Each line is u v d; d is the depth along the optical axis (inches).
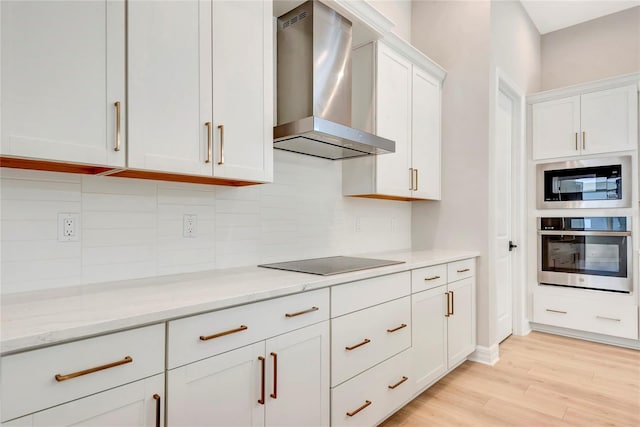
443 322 95.7
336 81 82.8
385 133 97.5
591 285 129.8
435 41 125.7
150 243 62.2
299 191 89.7
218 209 72.4
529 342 130.9
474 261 112.7
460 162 118.5
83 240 54.8
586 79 157.0
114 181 58.2
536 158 141.9
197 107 55.3
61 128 42.4
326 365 62.2
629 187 123.2
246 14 62.6
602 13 150.7
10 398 31.2
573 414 81.7
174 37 52.8
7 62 38.7
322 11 80.4
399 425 77.5
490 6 113.7
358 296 68.9
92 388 35.9
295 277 62.5
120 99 47.2
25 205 49.7
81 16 44.1
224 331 47.2
